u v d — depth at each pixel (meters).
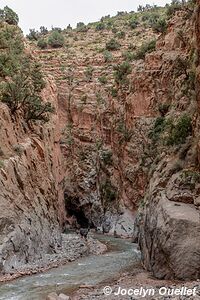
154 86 46.09
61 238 41.25
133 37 84.75
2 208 27.58
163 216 22.80
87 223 62.00
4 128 34.09
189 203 23.41
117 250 36.78
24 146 36.03
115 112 56.47
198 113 24.86
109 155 57.91
